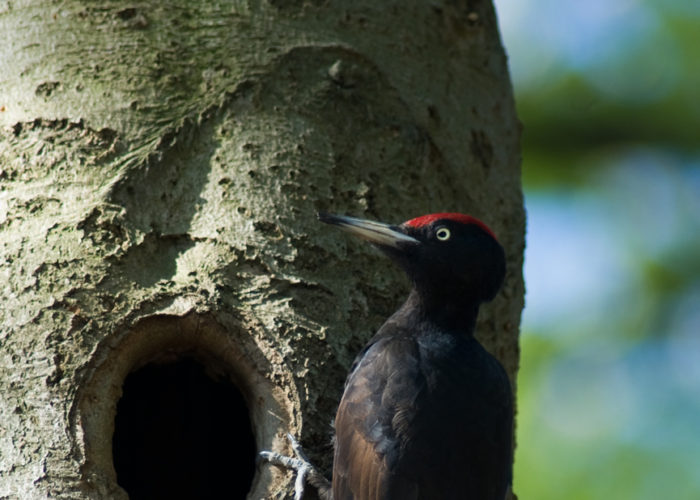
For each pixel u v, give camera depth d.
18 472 9.23
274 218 10.27
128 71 10.48
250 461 11.50
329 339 10.12
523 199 12.70
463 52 12.11
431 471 9.52
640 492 14.41
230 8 10.88
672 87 16.62
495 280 10.95
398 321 10.64
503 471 10.03
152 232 10.00
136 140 10.24
